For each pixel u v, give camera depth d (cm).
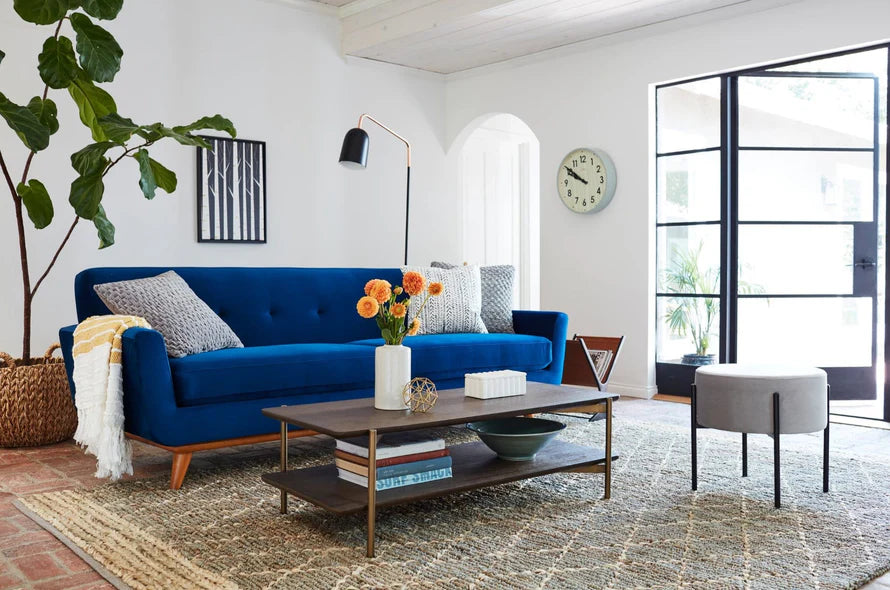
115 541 234
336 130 598
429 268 454
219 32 532
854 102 496
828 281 507
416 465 252
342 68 602
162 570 210
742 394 272
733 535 240
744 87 509
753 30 481
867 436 404
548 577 207
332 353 347
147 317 321
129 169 491
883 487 296
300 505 271
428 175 661
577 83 576
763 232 511
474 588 200
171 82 510
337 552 225
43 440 377
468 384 285
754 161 511
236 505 271
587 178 565
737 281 515
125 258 490
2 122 439
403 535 241
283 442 266
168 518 257
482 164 707
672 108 534
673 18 516
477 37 559
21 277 449
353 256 610
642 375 539
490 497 283
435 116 667
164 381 295
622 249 551
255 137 551
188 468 328
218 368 308
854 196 500
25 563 219
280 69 564
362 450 246
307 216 580
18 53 447
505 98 627
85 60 362
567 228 585
